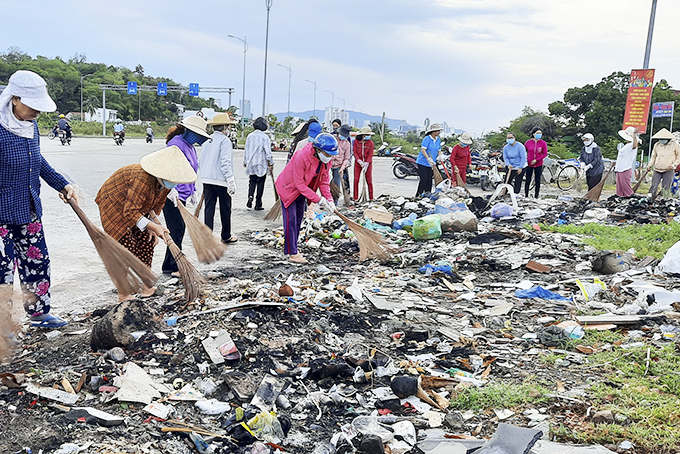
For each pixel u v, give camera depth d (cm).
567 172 1948
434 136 1291
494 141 4338
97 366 382
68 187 457
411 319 519
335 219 961
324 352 427
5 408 329
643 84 1803
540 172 1482
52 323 475
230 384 365
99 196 516
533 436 295
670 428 329
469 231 912
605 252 702
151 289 555
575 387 390
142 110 11694
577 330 492
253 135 1147
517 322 528
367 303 555
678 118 3625
